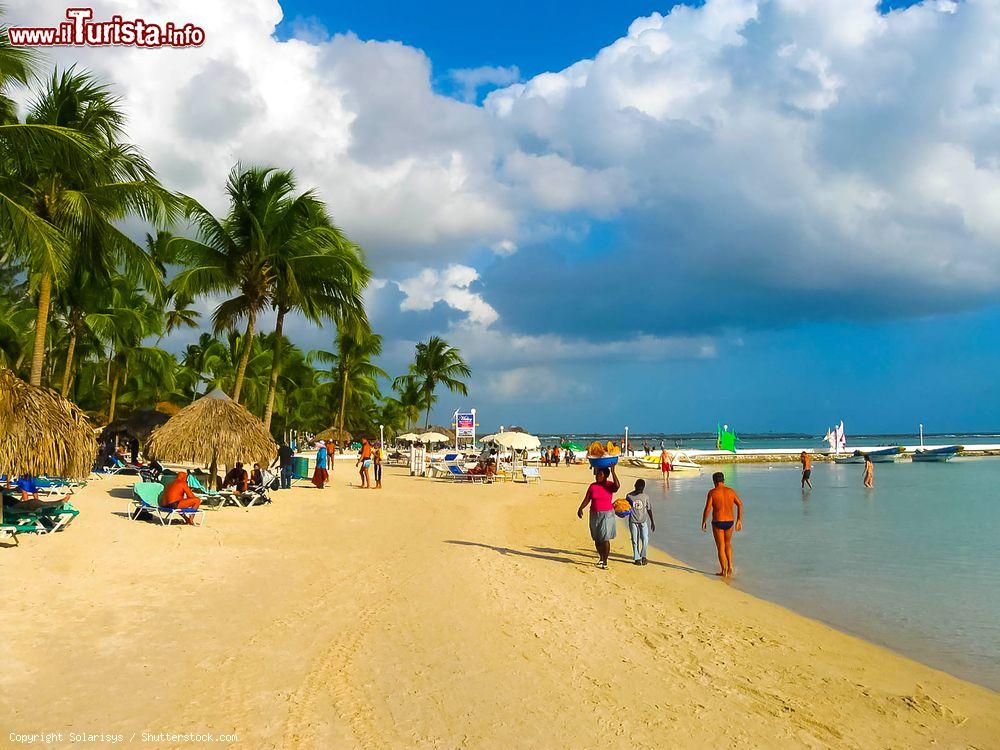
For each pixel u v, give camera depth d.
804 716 5.91
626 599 9.95
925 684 6.98
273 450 18.52
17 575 8.36
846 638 8.60
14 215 12.16
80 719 4.83
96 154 14.27
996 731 5.81
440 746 4.84
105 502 15.47
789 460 69.38
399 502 20.92
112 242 16.64
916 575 12.53
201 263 21.92
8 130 11.84
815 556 14.48
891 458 65.88
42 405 11.43
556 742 5.04
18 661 5.79
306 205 21.64
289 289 22.00
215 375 46.19
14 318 26.56
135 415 25.84
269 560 10.89
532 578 10.90
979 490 32.94
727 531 12.32
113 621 7.09
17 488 14.79
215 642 6.71
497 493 26.98
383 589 9.48
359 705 5.46
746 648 7.90
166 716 5.00
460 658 6.79
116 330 28.56
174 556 10.43
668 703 6.00
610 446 50.34
